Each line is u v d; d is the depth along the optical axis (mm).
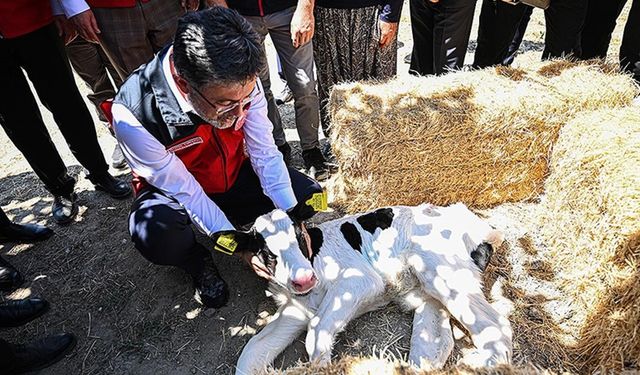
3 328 2947
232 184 2953
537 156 3365
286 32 3395
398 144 3170
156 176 2439
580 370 2506
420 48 4477
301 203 2572
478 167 3355
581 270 2771
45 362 2707
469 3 3816
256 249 2520
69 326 2963
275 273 2467
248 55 1910
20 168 4430
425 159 3252
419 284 2867
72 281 3250
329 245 2836
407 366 2109
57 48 3219
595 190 2684
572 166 2936
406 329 2799
